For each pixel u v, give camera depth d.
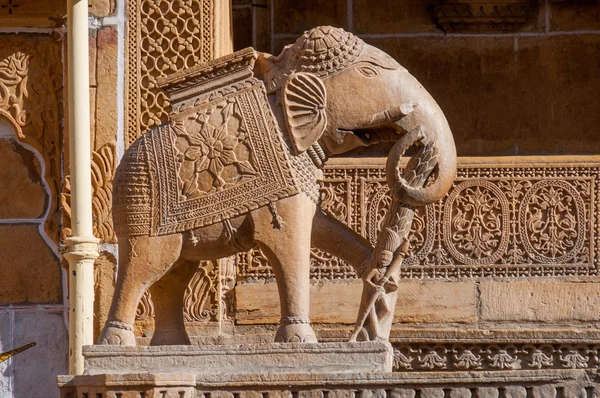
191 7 18.38
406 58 20.94
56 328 18.50
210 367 13.88
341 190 18.53
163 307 14.98
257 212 14.12
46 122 18.72
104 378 13.59
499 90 20.84
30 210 18.66
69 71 17.14
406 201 14.32
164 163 14.29
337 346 13.86
